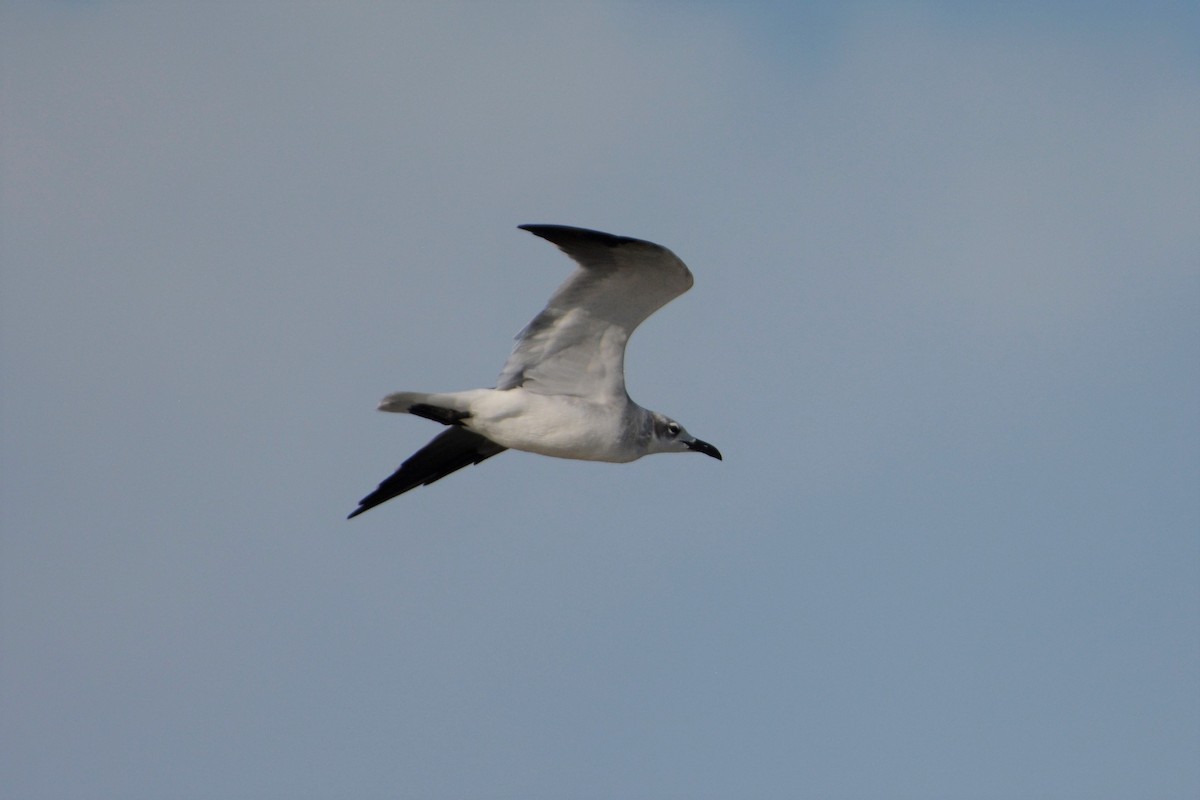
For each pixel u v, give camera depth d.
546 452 19.19
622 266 18.16
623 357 19.09
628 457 19.58
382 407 18.92
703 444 20.86
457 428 20.38
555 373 19.09
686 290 18.42
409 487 20.50
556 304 18.66
